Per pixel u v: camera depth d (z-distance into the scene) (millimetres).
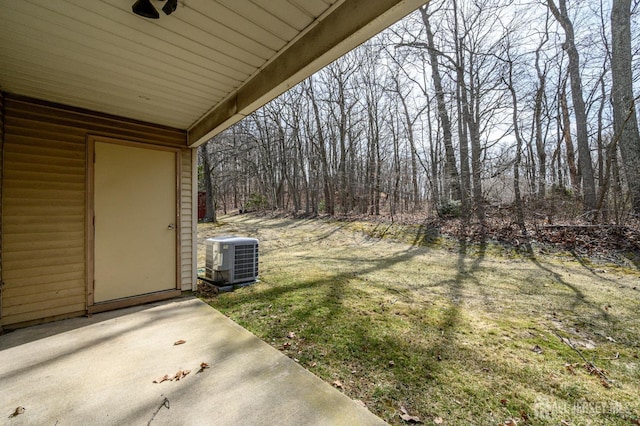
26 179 2773
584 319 2855
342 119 12805
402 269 4984
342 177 13062
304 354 2184
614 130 6793
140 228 3434
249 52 2145
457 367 2010
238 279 4062
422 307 3195
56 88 2656
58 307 2891
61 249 2936
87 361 2076
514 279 4297
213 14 1717
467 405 1624
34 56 2135
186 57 2186
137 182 3438
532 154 9125
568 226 6270
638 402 1652
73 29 1831
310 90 13461
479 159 8234
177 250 3693
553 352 2223
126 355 2160
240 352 2201
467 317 2914
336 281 4238
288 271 4898
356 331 2576
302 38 1979
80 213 3057
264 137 17156
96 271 3125
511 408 1603
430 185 10211
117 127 3316
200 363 2047
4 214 2654
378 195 11984
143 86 2646
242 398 1666
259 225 11477
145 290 3430
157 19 1750
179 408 1582
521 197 7188
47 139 2891
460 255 6047
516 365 2037
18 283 2707
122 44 2012
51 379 1855
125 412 1555
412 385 1805
